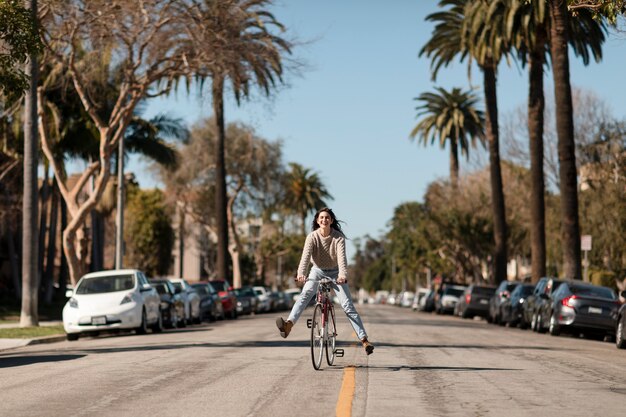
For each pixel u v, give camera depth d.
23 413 9.68
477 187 73.88
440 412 9.74
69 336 26.53
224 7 33.88
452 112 71.69
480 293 50.97
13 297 55.72
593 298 29.31
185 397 10.91
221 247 57.53
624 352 21.95
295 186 100.38
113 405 10.26
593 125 52.88
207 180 79.12
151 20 33.19
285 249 99.56
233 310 46.53
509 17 41.09
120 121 39.53
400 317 49.25
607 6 19.06
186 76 36.03
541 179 44.41
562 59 36.94
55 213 53.75
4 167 49.00
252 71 35.59
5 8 20.12
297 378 12.91
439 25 57.19
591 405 10.47
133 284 27.48
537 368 15.15
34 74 29.62
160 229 95.75
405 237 103.81
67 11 32.53
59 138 42.72
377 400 10.66
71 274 36.81
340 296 13.95
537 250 44.38
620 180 50.59
